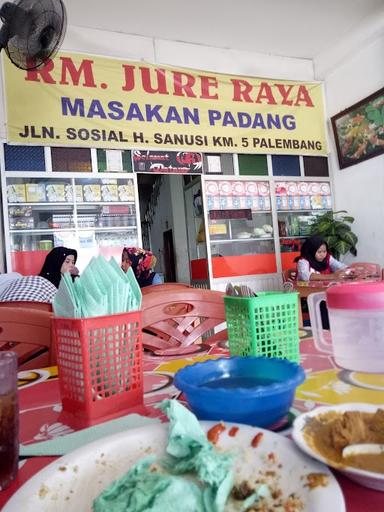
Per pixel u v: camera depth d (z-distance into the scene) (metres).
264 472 0.45
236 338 0.98
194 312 1.54
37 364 1.32
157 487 0.40
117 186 4.28
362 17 4.46
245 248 4.97
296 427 0.52
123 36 4.40
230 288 1.02
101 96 4.23
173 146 4.52
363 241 4.95
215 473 0.42
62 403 0.78
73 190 4.10
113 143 4.25
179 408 0.54
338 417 0.53
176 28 4.39
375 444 0.46
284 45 4.95
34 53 2.62
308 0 4.09
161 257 7.91
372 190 4.78
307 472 0.43
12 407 0.52
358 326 0.91
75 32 4.19
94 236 4.20
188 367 0.71
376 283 0.95
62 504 0.43
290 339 0.94
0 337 1.30
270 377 0.71
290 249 5.11
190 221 5.69
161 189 7.62
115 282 0.77
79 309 0.73
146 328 1.46
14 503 0.42
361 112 4.77
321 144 5.27
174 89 4.56
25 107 3.92
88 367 0.71
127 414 0.74
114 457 0.51
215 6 4.06
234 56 4.93
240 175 4.89
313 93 5.26
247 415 0.58
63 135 4.05
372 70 4.61
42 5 2.47
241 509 0.41
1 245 3.87
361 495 0.41
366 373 0.89
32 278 2.26
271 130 5.00
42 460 0.57
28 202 3.93
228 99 4.81
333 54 5.05
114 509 0.38
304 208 5.19
